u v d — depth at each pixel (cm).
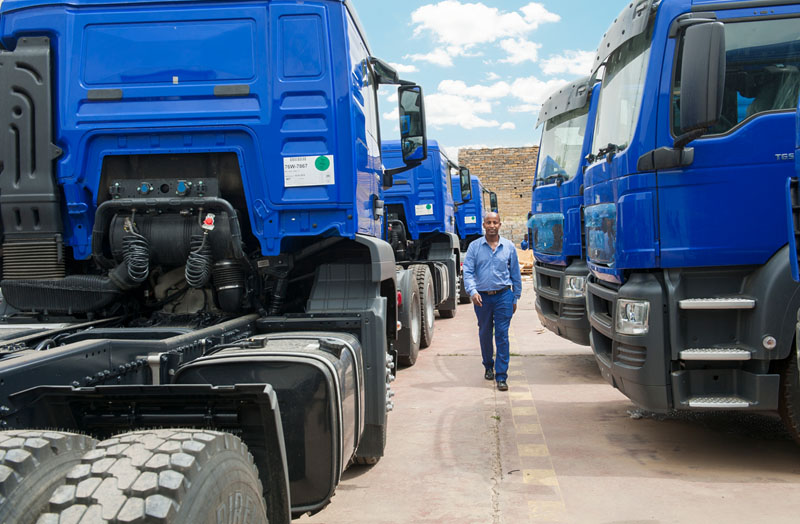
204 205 404
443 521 379
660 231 441
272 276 439
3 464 177
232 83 409
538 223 876
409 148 582
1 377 242
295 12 412
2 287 403
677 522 365
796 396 427
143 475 172
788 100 440
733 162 433
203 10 412
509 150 3250
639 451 490
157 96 408
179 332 374
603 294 509
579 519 375
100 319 411
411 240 1248
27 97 399
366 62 503
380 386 411
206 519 177
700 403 430
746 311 433
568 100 824
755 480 422
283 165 410
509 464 473
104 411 261
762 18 438
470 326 1212
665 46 441
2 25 409
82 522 159
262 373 294
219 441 198
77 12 410
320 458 292
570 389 697
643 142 446
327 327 413
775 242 430
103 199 416
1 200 397
